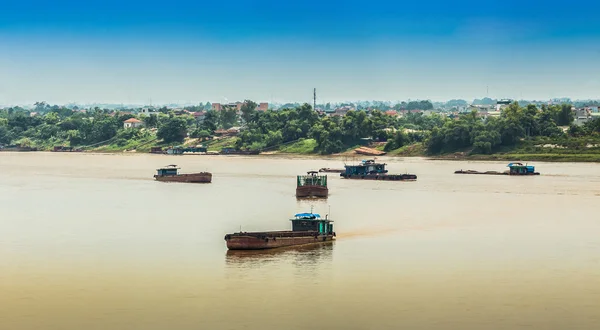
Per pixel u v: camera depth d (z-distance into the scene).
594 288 85.94
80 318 74.94
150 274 92.19
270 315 75.69
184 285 86.88
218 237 117.44
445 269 94.56
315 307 78.31
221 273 92.38
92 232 123.19
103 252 105.81
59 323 73.44
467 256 102.44
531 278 90.44
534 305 79.38
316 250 106.12
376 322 73.75
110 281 89.00
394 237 117.12
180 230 124.69
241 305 78.94
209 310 77.31
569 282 88.62
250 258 100.62
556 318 75.19
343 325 72.81
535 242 113.25
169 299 81.19
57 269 95.31
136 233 121.81
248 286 86.25
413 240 114.50
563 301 80.81
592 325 73.19
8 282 88.75
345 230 124.00
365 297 81.94
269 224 131.50
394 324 73.25
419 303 79.81
